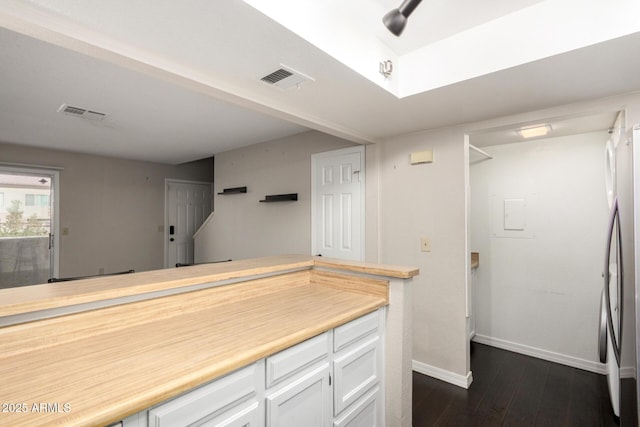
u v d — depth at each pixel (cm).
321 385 138
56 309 113
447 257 275
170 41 140
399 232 304
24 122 333
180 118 322
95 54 142
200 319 141
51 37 128
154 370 94
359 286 190
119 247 546
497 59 170
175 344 113
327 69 166
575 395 244
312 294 188
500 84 187
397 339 177
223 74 172
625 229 161
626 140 160
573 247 293
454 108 227
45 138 404
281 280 195
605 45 144
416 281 292
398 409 177
